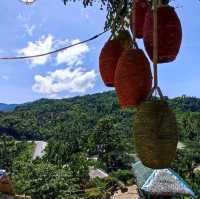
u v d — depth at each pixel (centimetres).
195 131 6594
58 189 3656
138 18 379
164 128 310
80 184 4094
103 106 11000
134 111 347
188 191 1973
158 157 311
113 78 399
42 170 3772
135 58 342
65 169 4275
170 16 349
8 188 2239
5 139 9356
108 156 6344
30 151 9312
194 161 5150
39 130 11656
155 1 331
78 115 10981
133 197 2889
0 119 11562
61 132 9488
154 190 1966
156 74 322
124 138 6544
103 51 403
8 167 7594
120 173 3388
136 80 338
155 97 321
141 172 2162
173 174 2034
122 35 403
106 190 2752
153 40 330
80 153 6094
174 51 350
